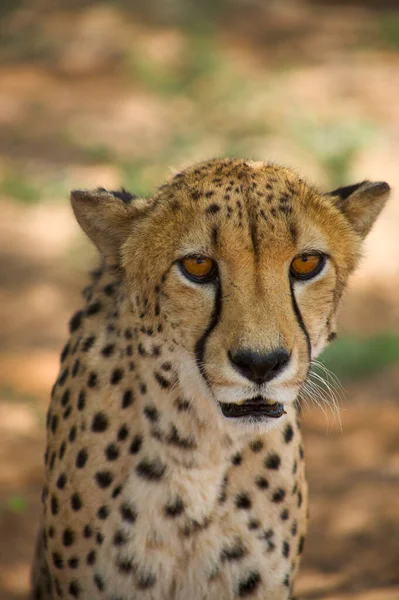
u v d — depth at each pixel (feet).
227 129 90.22
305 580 34.65
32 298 62.90
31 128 90.07
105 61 108.68
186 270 21.63
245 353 20.51
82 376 24.13
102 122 92.38
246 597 23.52
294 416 24.20
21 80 102.94
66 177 78.84
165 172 77.36
